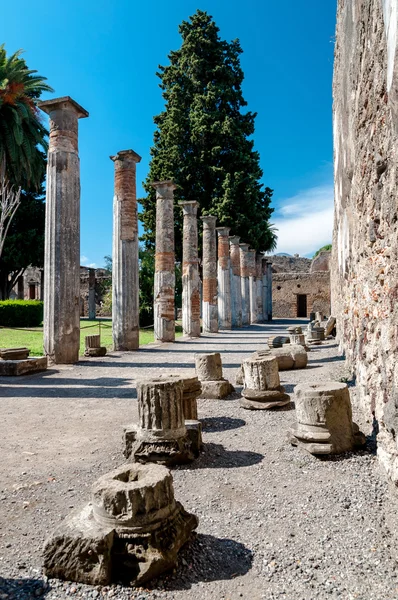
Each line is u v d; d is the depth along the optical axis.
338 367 10.00
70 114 12.00
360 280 6.83
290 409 7.00
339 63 9.75
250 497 3.91
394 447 3.79
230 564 2.93
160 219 18.61
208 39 32.34
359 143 6.44
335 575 2.76
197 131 30.39
